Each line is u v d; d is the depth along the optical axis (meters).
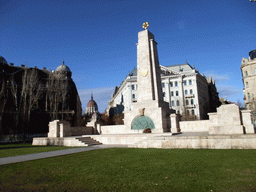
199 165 10.44
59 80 71.88
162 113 29.80
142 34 33.28
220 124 18.05
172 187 7.57
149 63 31.94
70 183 8.77
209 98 110.38
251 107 61.22
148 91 31.38
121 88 108.62
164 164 11.10
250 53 67.50
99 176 9.55
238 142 14.59
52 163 13.40
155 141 18.17
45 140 28.66
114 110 127.38
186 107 83.56
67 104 75.31
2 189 8.37
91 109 159.88
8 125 59.19
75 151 19.17
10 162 14.30
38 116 67.50
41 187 8.44
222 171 9.12
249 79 62.41
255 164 9.85
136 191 7.41
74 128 33.19
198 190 7.11
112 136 25.72
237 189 6.95
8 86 60.94
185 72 89.00
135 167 10.86
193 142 16.28
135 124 31.45
